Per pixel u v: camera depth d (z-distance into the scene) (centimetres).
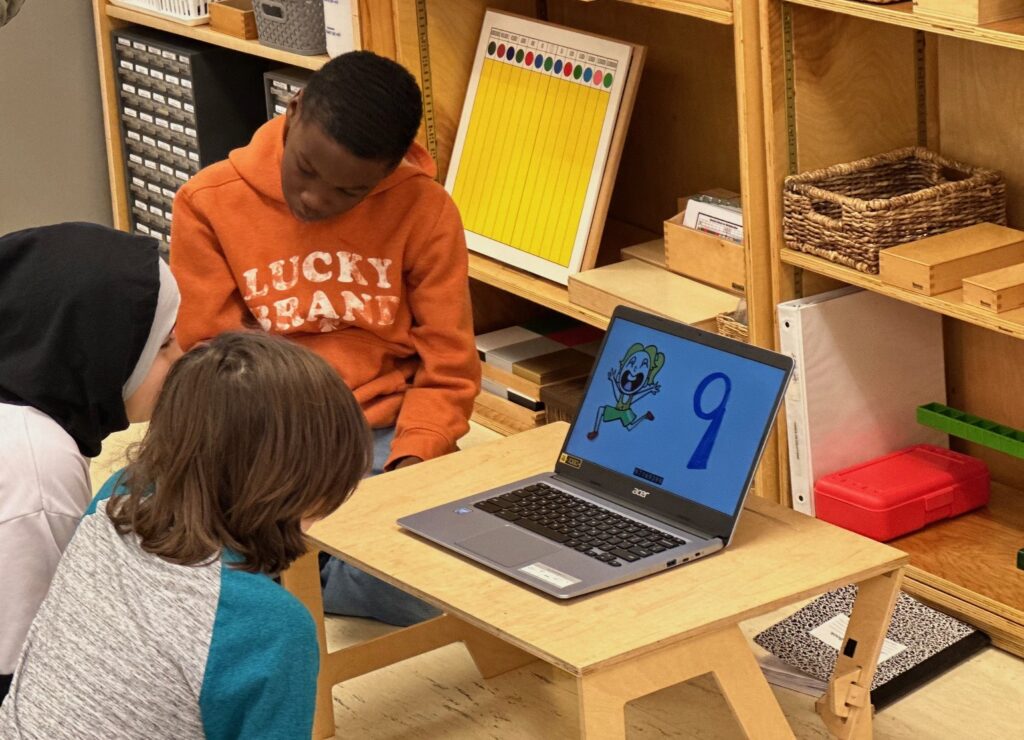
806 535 188
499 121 334
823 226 252
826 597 257
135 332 164
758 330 267
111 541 137
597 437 204
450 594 175
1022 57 252
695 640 168
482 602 173
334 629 262
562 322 363
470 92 341
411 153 257
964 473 271
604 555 182
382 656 231
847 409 272
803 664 237
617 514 193
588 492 200
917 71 267
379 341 259
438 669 249
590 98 315
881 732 226
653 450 196
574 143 318
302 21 342
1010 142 260
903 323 275
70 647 133
